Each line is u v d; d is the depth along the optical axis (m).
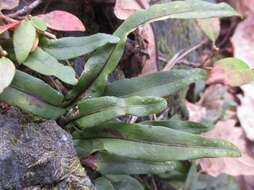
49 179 0.22
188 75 0.26
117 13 0.29
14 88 0.22
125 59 0.32
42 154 0.22
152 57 0.32
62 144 0.23
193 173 0.33
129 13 0.29
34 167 0.22
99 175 0.28
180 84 0.26
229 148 0.24
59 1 0.30
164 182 0.34
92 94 0.25
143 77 0.26
